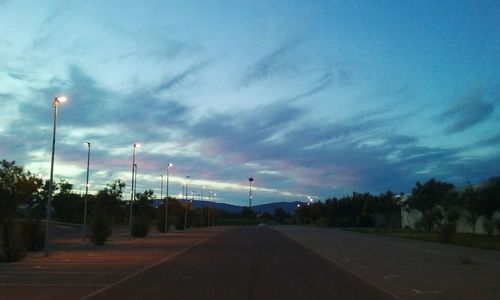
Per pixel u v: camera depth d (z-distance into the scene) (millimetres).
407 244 48531
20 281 19719
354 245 46438
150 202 110250
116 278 20734
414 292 17500
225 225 134000
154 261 28750
